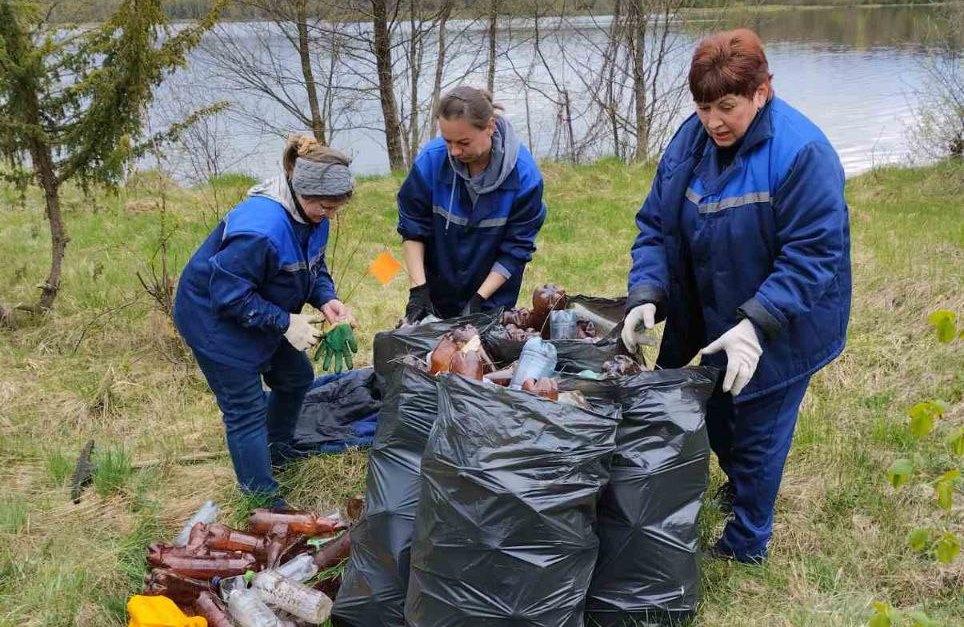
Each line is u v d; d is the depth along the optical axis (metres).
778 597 3.36
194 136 13.89
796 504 4.00
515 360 3.43
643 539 2.93
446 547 2.67
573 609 2.74
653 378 2.96
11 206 9.96
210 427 4.93
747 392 3.19
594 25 18.02
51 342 6.05
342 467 4.31
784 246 2.96
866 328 6.05
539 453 2.64
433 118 15.89
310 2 14.88
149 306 6.53
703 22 16.05
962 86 14.22
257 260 3.44
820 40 27.45
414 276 4.28
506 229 4.18
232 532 3.45
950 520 3.78
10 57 5.74
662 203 3.26
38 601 3.35
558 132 16.69
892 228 9.52
